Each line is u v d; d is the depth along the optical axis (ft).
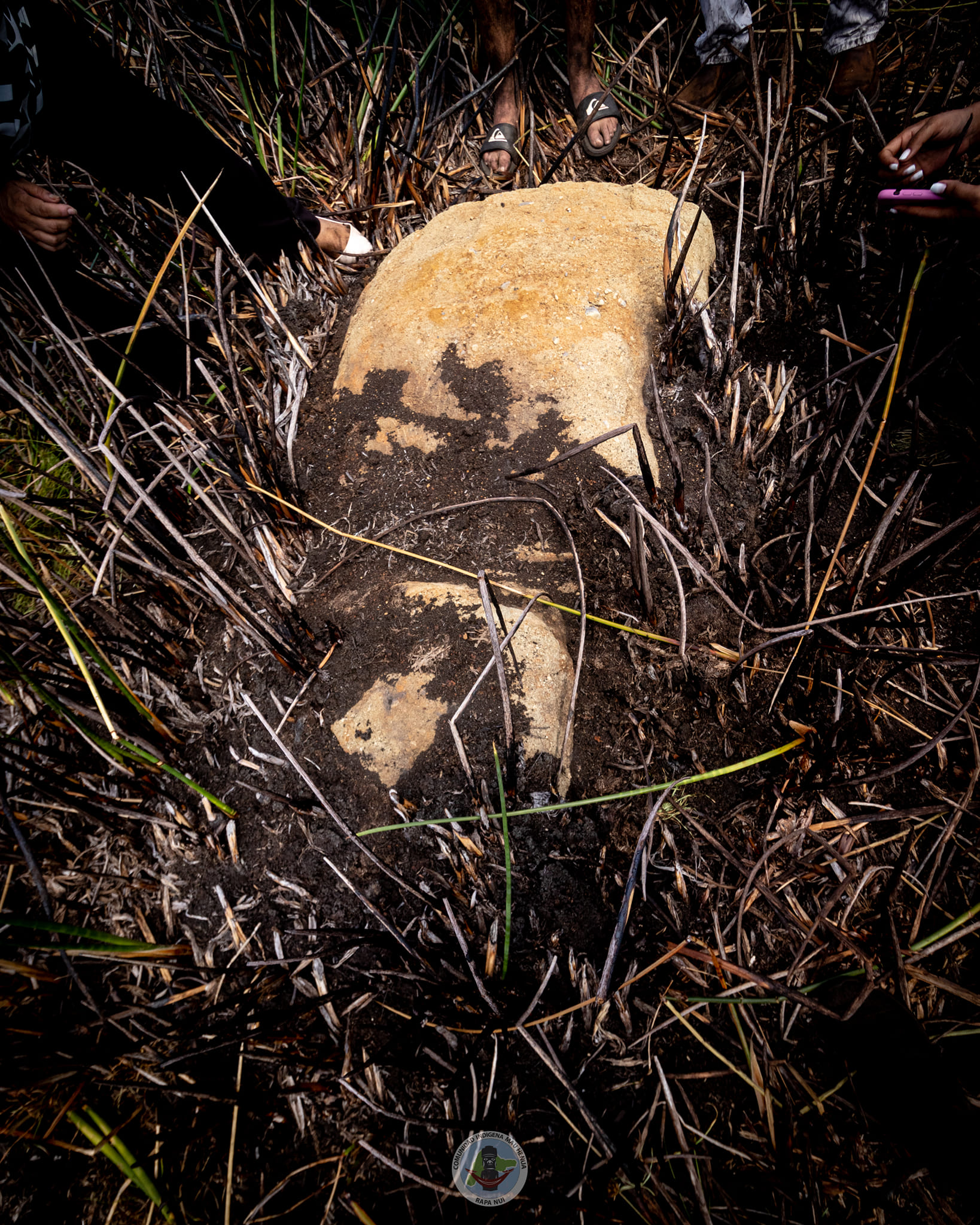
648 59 6.47
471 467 4.26
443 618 3.82
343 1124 3.34
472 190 5.89
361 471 4.45
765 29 6.17
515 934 3.45
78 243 5.30
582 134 5.46
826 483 4.26
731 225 5.53
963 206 4.04
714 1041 3.39
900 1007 3.26
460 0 6.13
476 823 3.51
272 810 3.71
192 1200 3.28
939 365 4.45
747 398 4.50
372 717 3.70
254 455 4.24
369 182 5.55
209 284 5.41
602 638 3.91
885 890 3.37
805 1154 3.18
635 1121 3.29
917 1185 3.16
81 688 3.81
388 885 3.53
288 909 3.61
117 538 3.70
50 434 3.51
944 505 4.25
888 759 3.76
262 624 3.79
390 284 4.86
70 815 3.81
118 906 3.70
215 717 3.98
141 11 5.65
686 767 3.75
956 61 5.84
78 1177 3.32
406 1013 3.42
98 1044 3.39
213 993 3.51
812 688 3.80
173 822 3.73
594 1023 3.35
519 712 3.61
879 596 3.89
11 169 4.01
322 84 5.98
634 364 4.41
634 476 4.15
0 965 3.27
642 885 3.46
